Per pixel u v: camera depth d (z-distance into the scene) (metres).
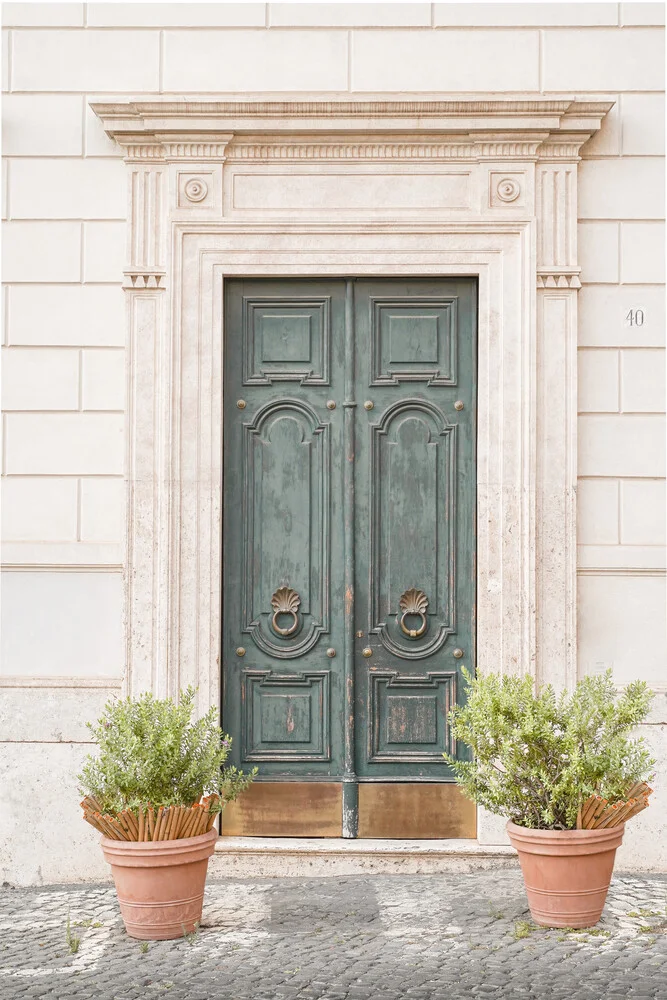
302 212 6.27
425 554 6.37
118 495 6.27
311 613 6.38
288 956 4.77
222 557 6.34
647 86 6.29
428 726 6.34
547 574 6.18
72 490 6.28
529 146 6.22
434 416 6.39
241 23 6.31
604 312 6.27
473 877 5.95
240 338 6.39
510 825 5.18
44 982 4.51
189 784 5.08
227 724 6.34
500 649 6.17
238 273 6.28
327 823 6.30
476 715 5.16
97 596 6.23
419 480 6.39
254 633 6.36
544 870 5.04
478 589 6.24
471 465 6.37
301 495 6.38
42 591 6.23
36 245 6.32
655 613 6.19
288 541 6.38
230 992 4.39
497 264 6.24
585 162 6.30
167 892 4.98
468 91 6.28
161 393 6.24
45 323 6.30
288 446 6.39
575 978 4.47
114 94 6.33
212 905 5.51
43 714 6.16
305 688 6.37
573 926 5.05
